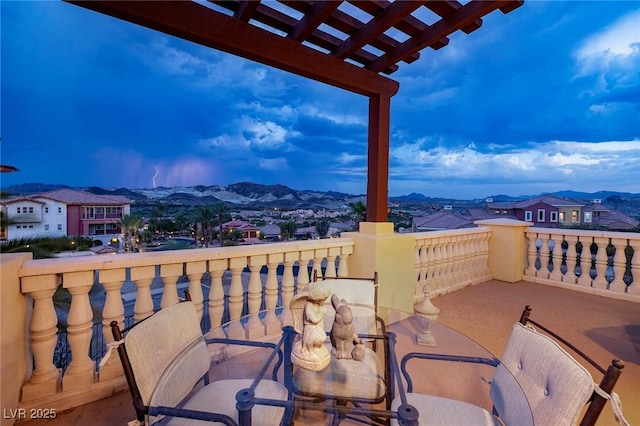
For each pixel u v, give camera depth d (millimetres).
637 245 3922
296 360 1401
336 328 1495
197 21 2041
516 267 4945
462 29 2498
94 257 1933
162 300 2201
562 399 1018
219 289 2438
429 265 4227
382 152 3258
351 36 2607
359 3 2219
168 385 1343
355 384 1359
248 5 2092
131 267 2027
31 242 5070
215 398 1388
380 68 3039
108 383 1960
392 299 3291
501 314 3582
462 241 4715
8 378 1573
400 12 2176
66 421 1743
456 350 1887
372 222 3305
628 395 2049
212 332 1981
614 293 4125
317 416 1300
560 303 3945
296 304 1583
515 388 1258
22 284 1700
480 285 4801
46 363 1819
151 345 1374
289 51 2473
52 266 1755
